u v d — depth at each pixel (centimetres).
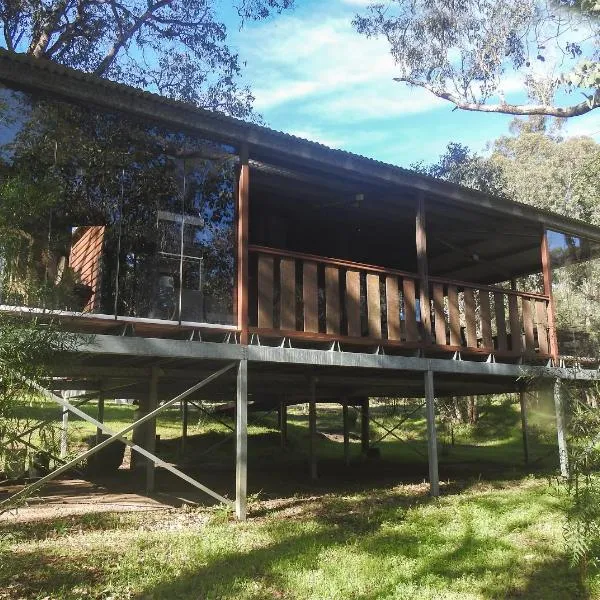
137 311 593
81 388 959
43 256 532
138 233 604
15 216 451
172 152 634
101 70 1365
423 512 666
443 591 414
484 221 979
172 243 623
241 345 635
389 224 1025
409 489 848
